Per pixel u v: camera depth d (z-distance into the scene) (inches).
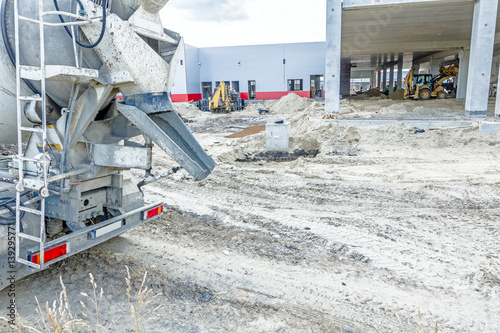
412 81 1157.1
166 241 200.8
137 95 149.2
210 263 177.2
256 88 1445.6
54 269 165.8
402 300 148.5
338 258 184.4
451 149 444.1
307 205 263.9
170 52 162.1
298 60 1398.9
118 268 168.2
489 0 551.2
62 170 146.2
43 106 118.5
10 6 140.3
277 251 191.6
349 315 138.1
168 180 328.2
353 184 312.3
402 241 202.1
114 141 165.8
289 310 140.2
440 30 919.0
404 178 326.6
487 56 567.8
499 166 358.3
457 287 157.6
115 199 171.9
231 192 295.3
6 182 155.9
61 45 138.8
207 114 1138.7
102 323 129.0
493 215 236.7
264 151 483.5
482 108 580.4
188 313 136.5
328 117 621.3
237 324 130.6
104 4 123.7
